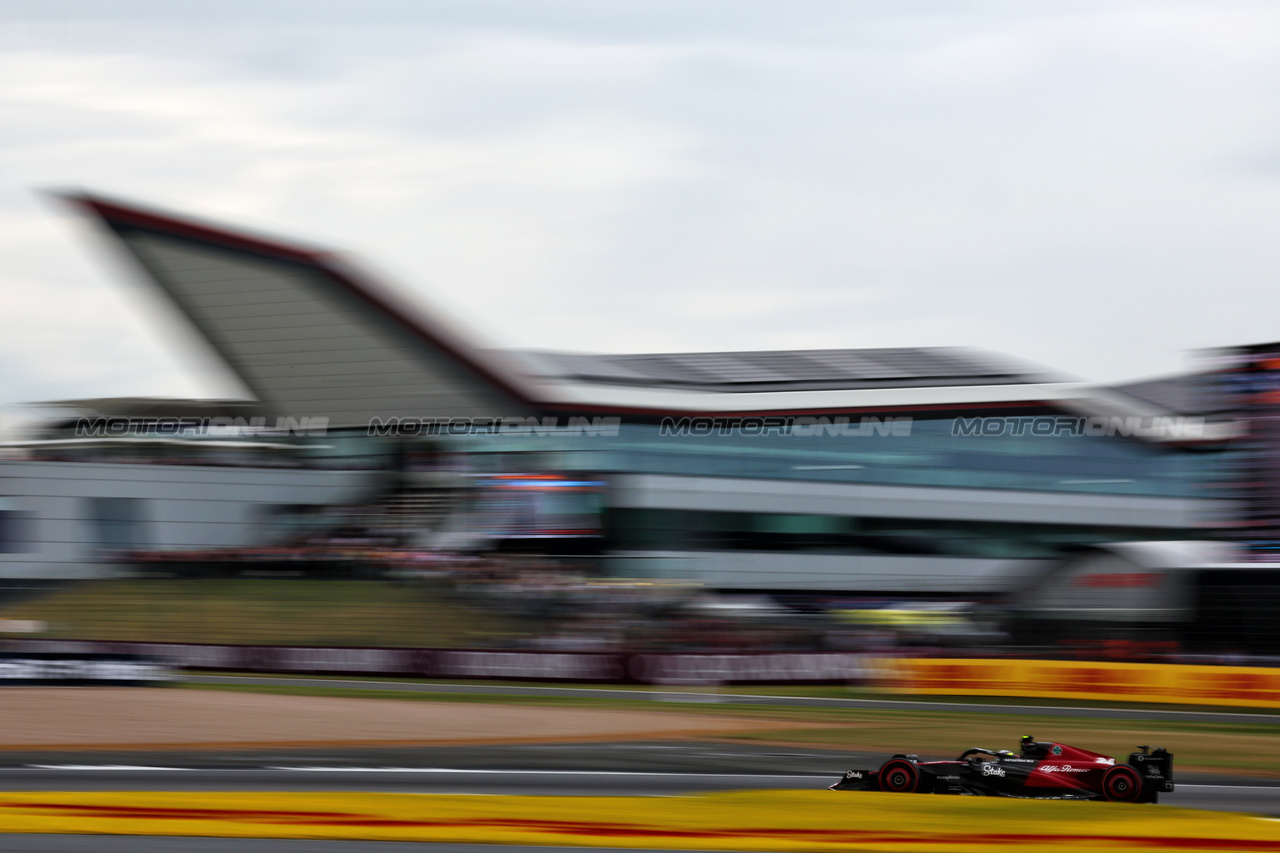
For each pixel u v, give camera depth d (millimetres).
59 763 24938
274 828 17344
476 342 77625
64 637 57125
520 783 23344
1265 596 47125
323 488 77125
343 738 30938
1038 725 36594
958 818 18797
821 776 25000
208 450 78062
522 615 56219
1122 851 16750
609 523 73625
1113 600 51000
